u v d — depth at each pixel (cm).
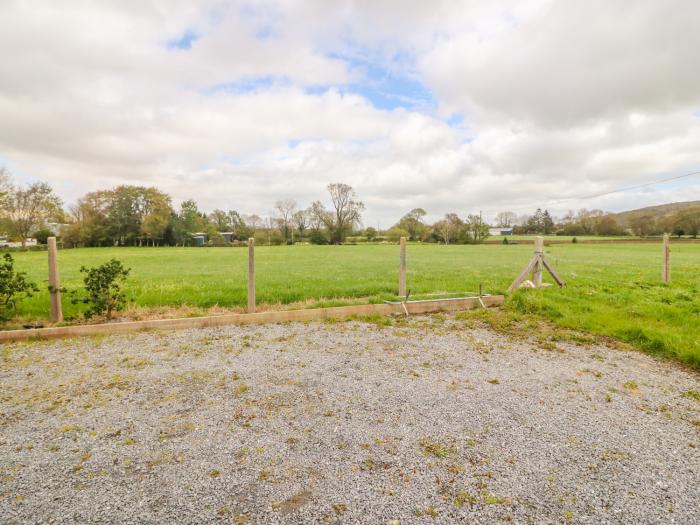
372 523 214
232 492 240
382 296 868
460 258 2847
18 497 234
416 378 440
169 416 341
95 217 6806
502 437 312
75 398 378
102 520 215
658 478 261
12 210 5572
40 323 652
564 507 230
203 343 570
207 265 2186
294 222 8062
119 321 682
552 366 487
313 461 274
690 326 630
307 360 497
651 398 393
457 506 229
